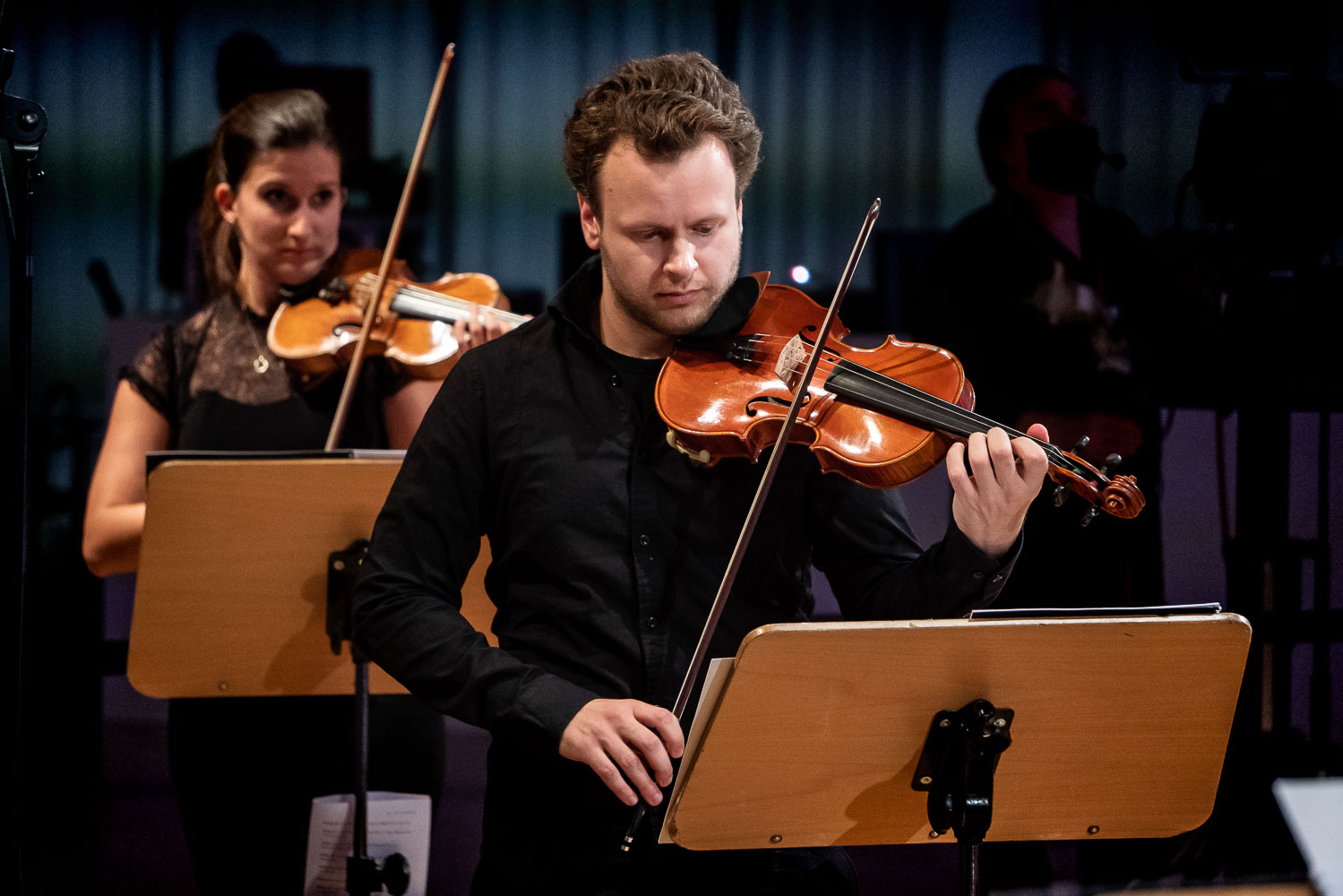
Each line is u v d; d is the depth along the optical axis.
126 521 6.19
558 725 3.73
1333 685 8.76
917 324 8.99
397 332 6.55
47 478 10.23
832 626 3.31
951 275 8.86
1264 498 8.39
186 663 5.22
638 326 4.32
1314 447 8.92
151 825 9.61
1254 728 8.22
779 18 11.94
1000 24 11.76
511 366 4.32
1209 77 8.77
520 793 4.11
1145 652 3.48
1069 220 8.74
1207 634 3.46
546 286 12.25
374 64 12.06
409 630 4.06
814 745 3.48
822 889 4.16
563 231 10.91
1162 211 10.90
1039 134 8.59
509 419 4.27
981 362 8.70
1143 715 3.58
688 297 4.00
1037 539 8.05
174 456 4.98
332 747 6.40
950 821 3.55
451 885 8.62
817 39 11.95
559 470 4.18
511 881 4.07
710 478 4.18
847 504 4.20
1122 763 3.66
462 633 4.04
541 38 12.08
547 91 12.13
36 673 9.71
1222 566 9.12
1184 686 3.54
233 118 6.59
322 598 5.21
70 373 11.90
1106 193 10.94
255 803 6.32
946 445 3.99
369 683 5.51
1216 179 8.62
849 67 11.95
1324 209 8.45
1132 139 10.98
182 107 11.93
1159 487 8.45
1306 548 8.34
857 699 3.43
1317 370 8.48
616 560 4.12
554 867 4.04
